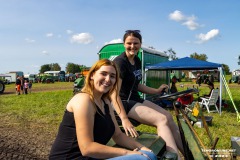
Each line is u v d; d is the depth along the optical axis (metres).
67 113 2.19
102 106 2.37
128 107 3.00
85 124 2.07
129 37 3.21
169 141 2.71
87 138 2.06
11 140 6.05
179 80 40.78
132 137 2.71
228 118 9.62
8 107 12.19
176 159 2.42
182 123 2.67
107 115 2.33
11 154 4.99
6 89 29.52
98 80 2.27
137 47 3.25
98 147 2.06
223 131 7.21
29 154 5.07
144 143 2.51
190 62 11.43
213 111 11.23
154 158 2.09
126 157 2.02
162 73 15.15
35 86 33.03
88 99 2.15
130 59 3.30
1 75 48.44
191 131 2.63
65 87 29.78
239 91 22.34
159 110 3.10
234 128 7.71
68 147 2.15
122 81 3.17
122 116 2.73
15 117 9.43
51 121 8.68
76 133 2.12
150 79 13.34
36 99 15.62
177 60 11.96
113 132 2.40
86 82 2.27
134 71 3.27
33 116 9.60
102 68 2.27
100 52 13.05
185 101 9.89
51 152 2.23
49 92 20.97
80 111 2.09
